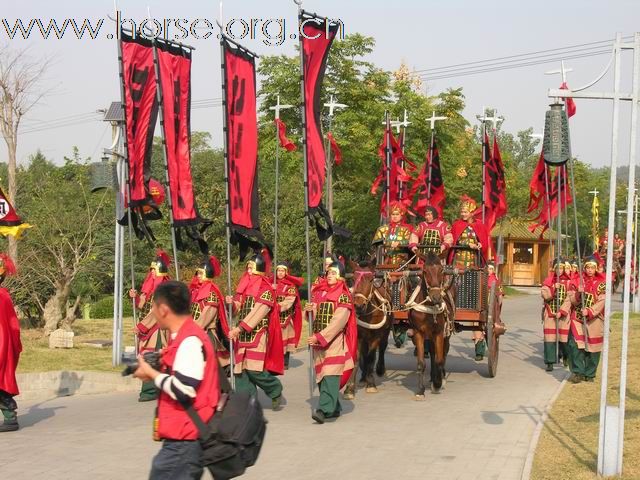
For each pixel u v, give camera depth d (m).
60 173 33.22
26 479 8.05
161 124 12.15
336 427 10.55
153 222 29.84
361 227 32.19
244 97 11.70
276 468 8.45
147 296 13.50
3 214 13.73
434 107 30.69
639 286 29.88
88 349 19.09
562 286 15.84
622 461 8.17
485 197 17.31
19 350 10.62
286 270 15.87
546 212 17.70
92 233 24.83
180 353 5.36
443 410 11.78
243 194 11.67
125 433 10.20
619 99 7.91
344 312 10.77
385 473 8.27
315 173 11.30
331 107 18.58
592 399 12.24
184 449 5.36
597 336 14.09
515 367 16.88
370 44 28.62
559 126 8.85
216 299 12.29
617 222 44.44
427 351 17.03
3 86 26.75
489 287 15.01
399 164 19.84
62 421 11.16
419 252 13.79
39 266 22.94
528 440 9.75
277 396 11.74
